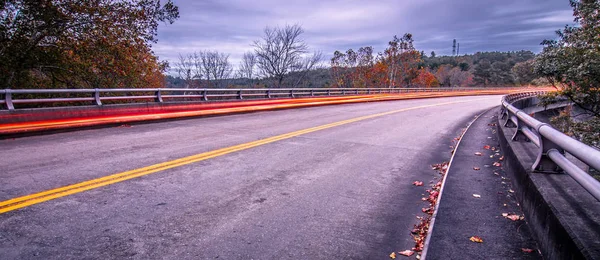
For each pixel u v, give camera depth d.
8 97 8.47
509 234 3.44
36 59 14.91
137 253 3.01
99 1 15.21
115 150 6.84
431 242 3.25
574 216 2.63
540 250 3.06
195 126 10.63
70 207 3.88
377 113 16.66
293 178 5.40
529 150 5.19
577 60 9.82
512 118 7.39
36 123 8.87
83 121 9.55
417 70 73.94
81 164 5.68
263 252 3.13
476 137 10.02
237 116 14.07
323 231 3.61
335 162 6.56
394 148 8.16
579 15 10.12
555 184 3.42
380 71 68.56
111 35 15.44
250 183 5.06
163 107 12.80
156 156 6.43
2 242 3.06
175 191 4.57
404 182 5.47
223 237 3.37
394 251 3.25
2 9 13.03
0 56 13.72
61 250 2.99
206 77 58.00
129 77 18.25
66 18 14.20
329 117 14.31
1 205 3.83
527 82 85.94
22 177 4.88
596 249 2.08
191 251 3.09
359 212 4.16
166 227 3.53
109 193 4.38
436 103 27.27
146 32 17.23
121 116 11.12
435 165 6.59
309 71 49.72
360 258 3.11
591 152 2.37
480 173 5.82
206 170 5.64
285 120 12.90
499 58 137.88
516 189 4.57
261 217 3.88
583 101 10.52
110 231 3.38
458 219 3.80
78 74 16.58
